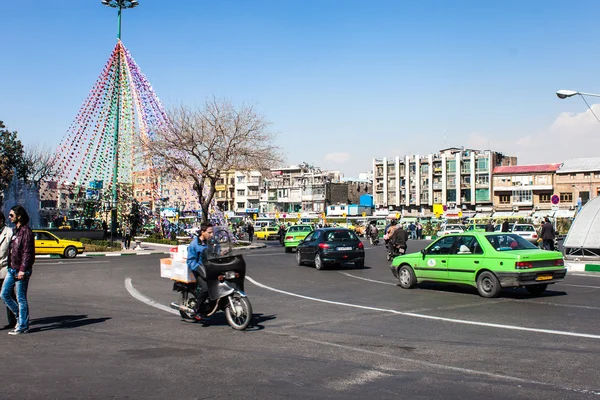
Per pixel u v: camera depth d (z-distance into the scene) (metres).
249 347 7.76
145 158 39.72
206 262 9.16
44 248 28.97
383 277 18.45
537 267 12.38
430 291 14.26
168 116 40.34
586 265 19.28
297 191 112.94
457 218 74.19
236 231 57.62
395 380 6.02
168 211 51.06
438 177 97.94
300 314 10.68
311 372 6.38
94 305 12.10
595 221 21.66
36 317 10.48
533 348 7.49
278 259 27.80
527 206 88.06
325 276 18.98
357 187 115.81
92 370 6.53
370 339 8.23
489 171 92.00
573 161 87.56
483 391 5.59
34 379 6.14
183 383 5.96
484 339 8.12
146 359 7.08
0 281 9.00
